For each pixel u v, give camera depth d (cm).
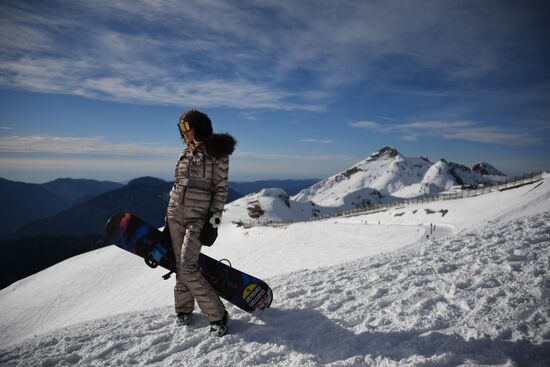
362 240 3775
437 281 402
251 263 4325
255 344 304
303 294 443
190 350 308
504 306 305
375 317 329
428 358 237
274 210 10481
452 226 3631
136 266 5647
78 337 373
